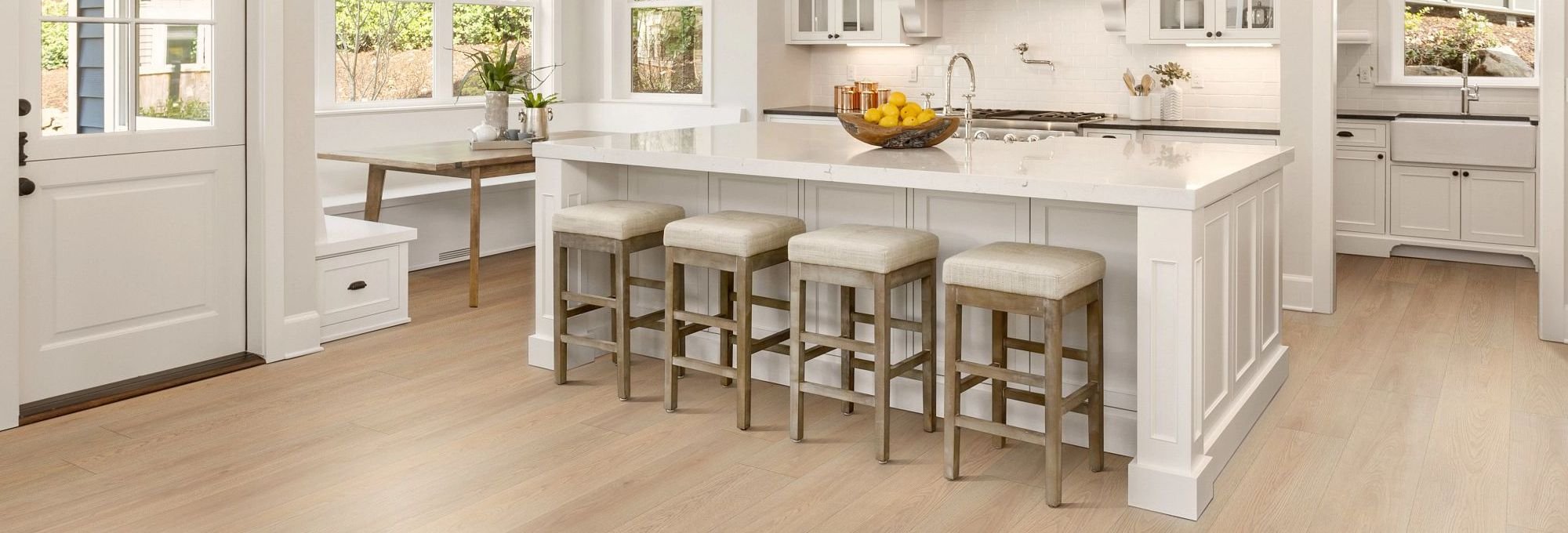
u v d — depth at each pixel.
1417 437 3.58
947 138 4.26
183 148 4.18
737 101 7.61
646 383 4.23
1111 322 3.51
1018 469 3.36
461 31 7.42
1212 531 2.92
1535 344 4.72
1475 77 6.87
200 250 4.30
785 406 3.97
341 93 6.75
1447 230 6.63
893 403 3.94
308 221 4.59
